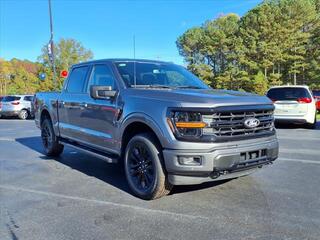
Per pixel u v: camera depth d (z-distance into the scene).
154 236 4.14
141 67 6.38
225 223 4.44
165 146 4.93
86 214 4.88
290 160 7.87
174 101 4.97
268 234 4.10
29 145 10.94
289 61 48.78
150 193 5.25
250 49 48.00
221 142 4.80
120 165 7.80
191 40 62.53
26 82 75.69
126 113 5.59
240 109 4.95
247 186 5.89
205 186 5.90
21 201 5.48
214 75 54.03
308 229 4.21
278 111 14.51
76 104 7.09
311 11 51.00
